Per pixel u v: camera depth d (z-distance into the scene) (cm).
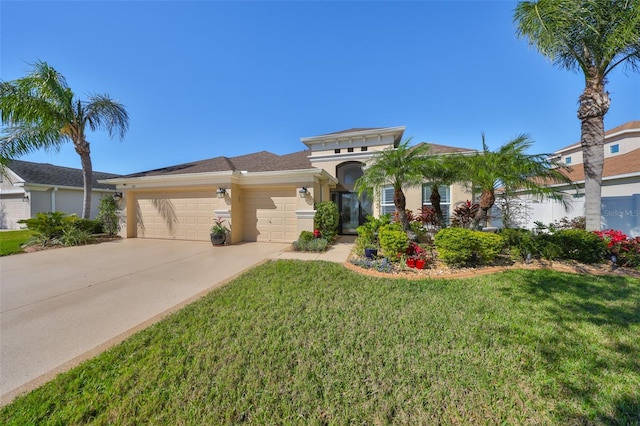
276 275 639
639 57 662
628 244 646
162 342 335
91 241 1232
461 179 944
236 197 1204
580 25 645
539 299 463
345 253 936
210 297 496
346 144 1580
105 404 234
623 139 2003
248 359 295
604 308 420
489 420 213
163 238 1316
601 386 248
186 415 221
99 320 411
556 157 815
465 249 653
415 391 244
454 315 406
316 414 221
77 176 2314
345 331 357
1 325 395
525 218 1277
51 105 1173
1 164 1198
